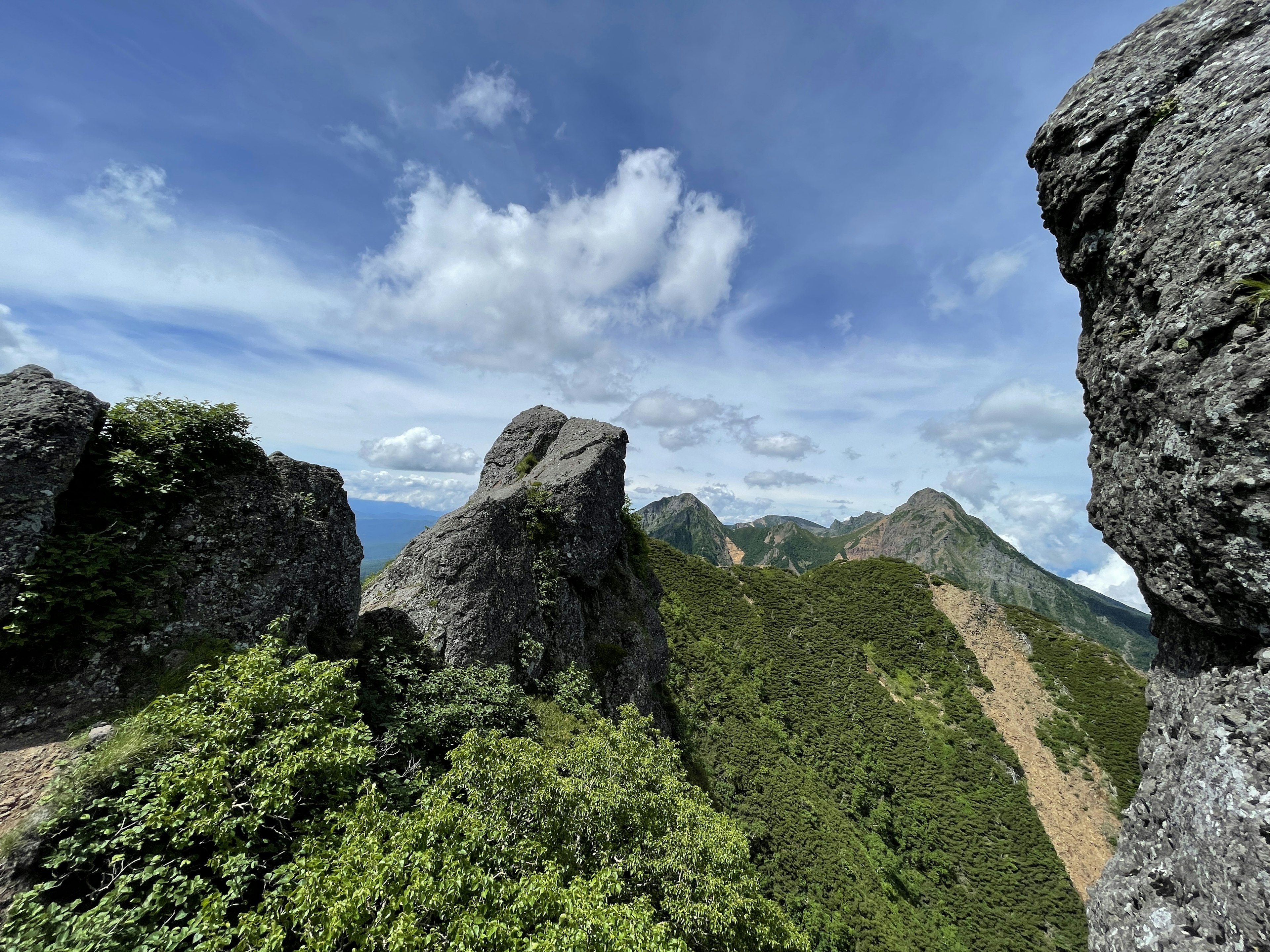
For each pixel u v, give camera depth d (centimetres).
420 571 2347
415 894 758
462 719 1641
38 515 1011
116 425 1227
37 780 813
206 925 668
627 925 825
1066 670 8644
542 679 2472
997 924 4856
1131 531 1284
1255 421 867
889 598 10356
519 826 1095
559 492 3219
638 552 4638
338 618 1717
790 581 10662
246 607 1336
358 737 1023
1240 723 932
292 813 884
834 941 3306
